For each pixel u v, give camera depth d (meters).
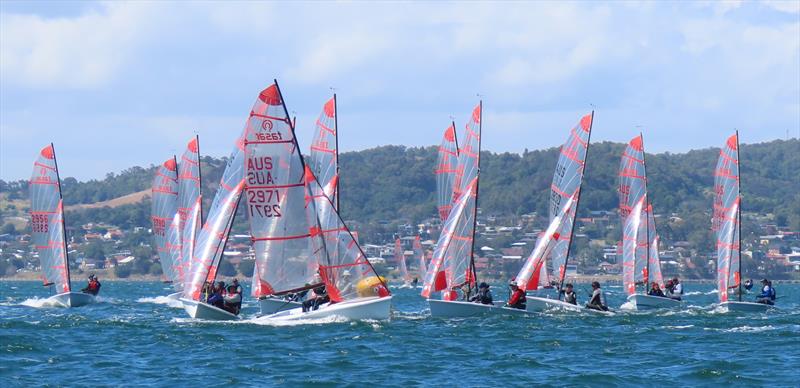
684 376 106.25
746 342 133.62
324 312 152.50
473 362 115.12
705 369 109.31
